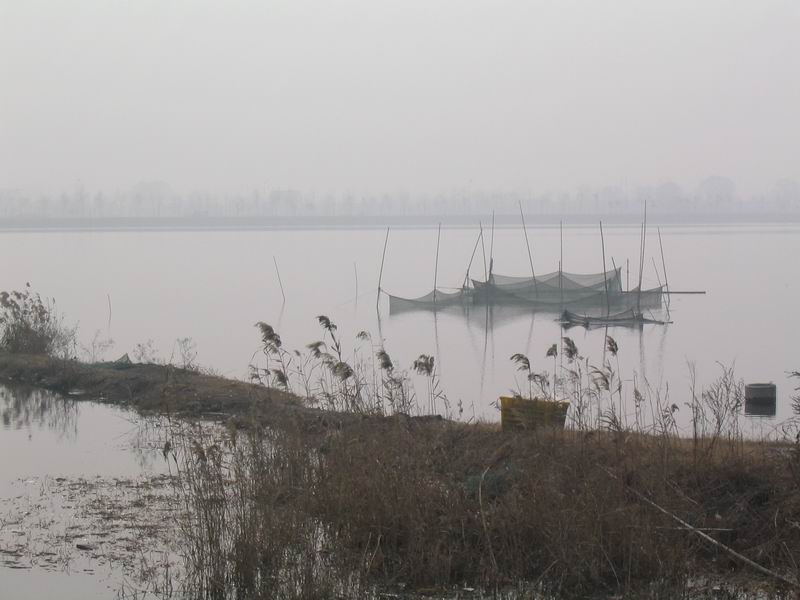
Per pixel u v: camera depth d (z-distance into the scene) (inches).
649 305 2162.9
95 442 821.9
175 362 1266.0
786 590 457.4
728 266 3560.5
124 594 478.3
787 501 511.5
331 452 561.9
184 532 518.0
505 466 581.3
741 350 1542.8
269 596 462.3
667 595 454.6
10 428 885.2
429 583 483.2
